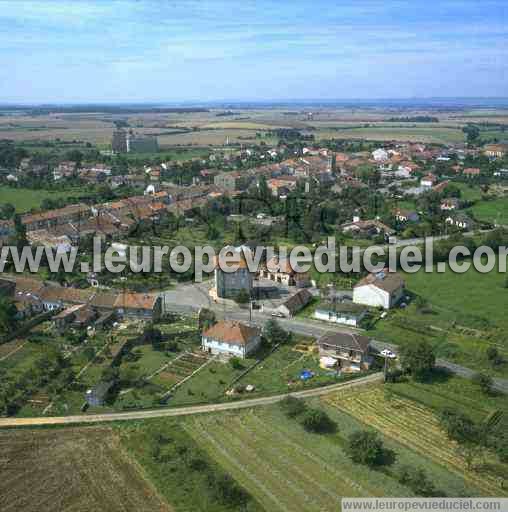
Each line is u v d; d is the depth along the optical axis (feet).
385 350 336.29
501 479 224.94
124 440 252.21
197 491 218.38
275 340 357.61
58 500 214.48
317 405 282.36
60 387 295.28
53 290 415.23
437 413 274.36
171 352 345.10
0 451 243.81
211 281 482.28
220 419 269.44
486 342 357.61
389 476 227.20
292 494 217.56
